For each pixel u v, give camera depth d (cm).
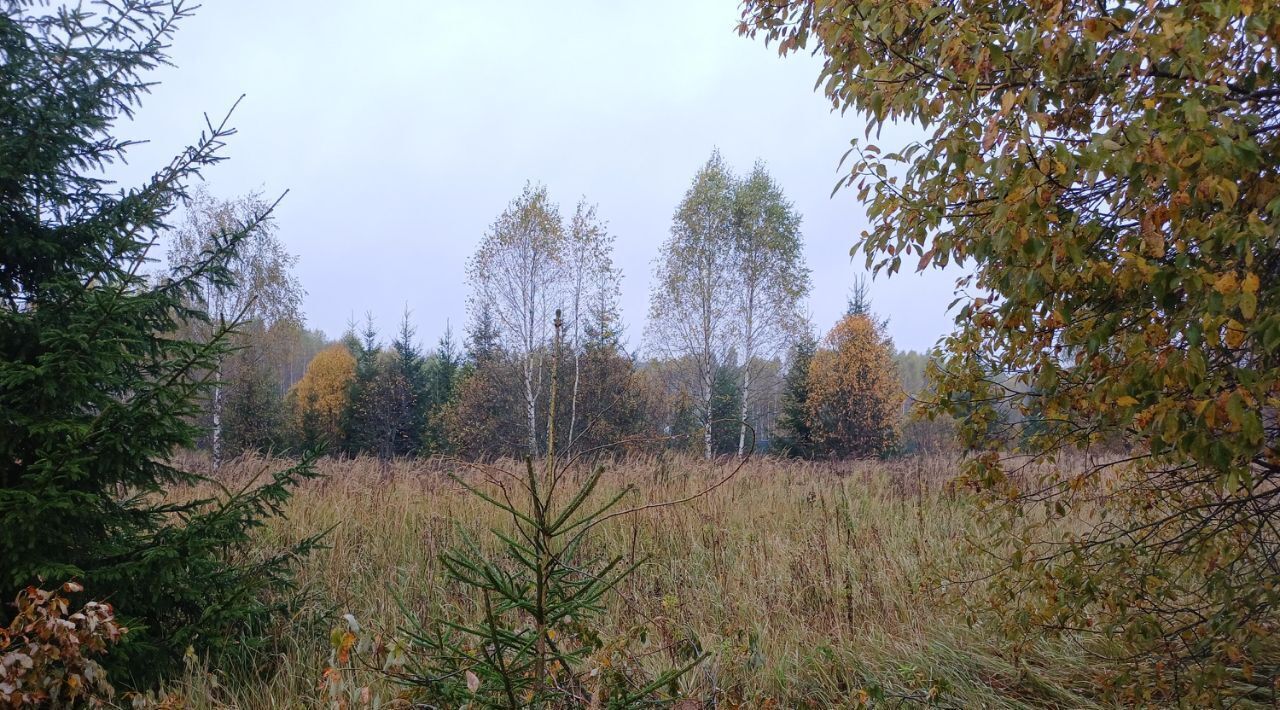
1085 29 232
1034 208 237
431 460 897
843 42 316
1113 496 361
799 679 417
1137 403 237
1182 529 336
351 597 508
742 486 851
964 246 290
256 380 2405
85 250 371
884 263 318
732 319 2325
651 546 617
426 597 494
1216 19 221
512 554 254
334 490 768
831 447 2339
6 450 341
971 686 412
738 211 2317
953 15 274
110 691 299
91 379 351
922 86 288
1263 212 237
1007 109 243
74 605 352
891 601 524
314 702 356
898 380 2536
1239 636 292
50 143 356
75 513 334
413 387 2927
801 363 2600
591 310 2070
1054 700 395
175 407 357
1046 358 290
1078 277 264
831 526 691
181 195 395
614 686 278
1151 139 218
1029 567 346
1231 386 233
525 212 2186
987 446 346
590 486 245
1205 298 216
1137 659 337
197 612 400
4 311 350
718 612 511
